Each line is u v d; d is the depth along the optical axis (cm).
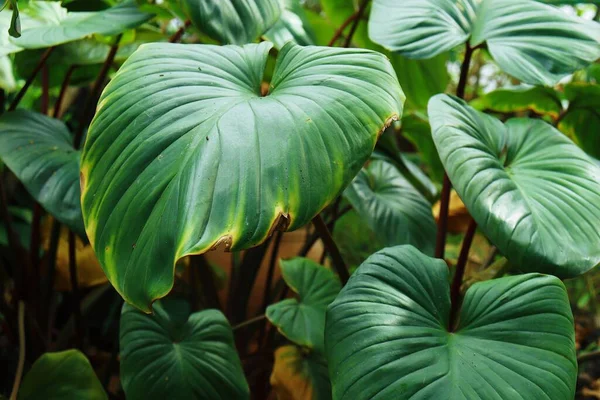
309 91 69
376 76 70
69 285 108
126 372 79
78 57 102
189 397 79
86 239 80
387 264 74
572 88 103
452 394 65
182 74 71
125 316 82
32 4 96
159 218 63
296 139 64
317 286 97
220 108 67
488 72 199
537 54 86
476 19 92
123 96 69
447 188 93
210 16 81
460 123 80
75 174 84
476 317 71
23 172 82
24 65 105
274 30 103
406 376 66
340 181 64
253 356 103
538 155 82
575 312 156
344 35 134
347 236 163
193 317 86
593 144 114
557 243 71
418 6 92
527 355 67
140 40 113
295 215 62
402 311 71
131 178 65
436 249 94
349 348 69
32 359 102
